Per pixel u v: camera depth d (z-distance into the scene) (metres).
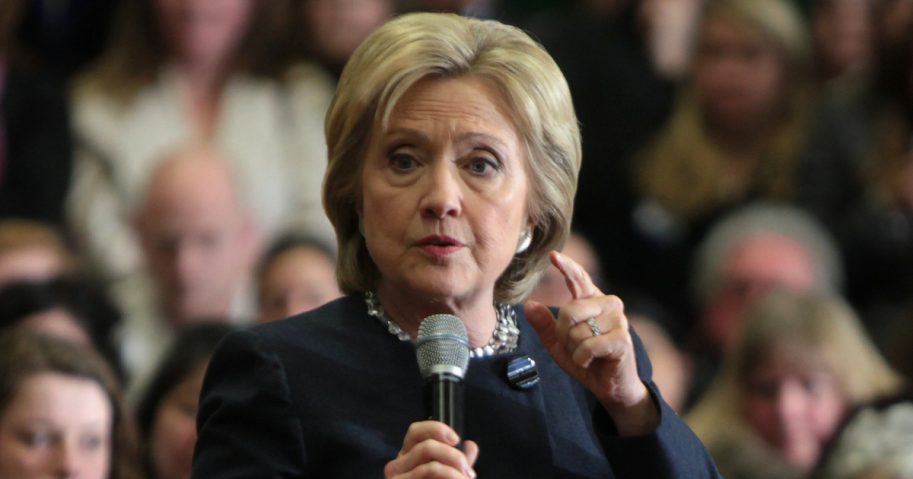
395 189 9.47
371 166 9.57
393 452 9.29
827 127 24.95
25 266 20.05
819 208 24.58
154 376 17.08
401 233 9.44
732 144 25.02
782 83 25.03
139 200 22.59
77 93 23.84
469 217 9.45
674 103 25.80
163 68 23.97
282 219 23.45
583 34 26.08
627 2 26.52
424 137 9.45
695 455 9.62
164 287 22.17
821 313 18.61
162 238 22.16
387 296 9.86
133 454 15.34
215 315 21.95
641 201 25.03
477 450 8.80
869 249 24.11
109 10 25.28
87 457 14.79
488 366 9.80
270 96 24.22
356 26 24.86
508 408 9.70
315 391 9.41
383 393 9.50
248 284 22.56
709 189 24.77
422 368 9.10
